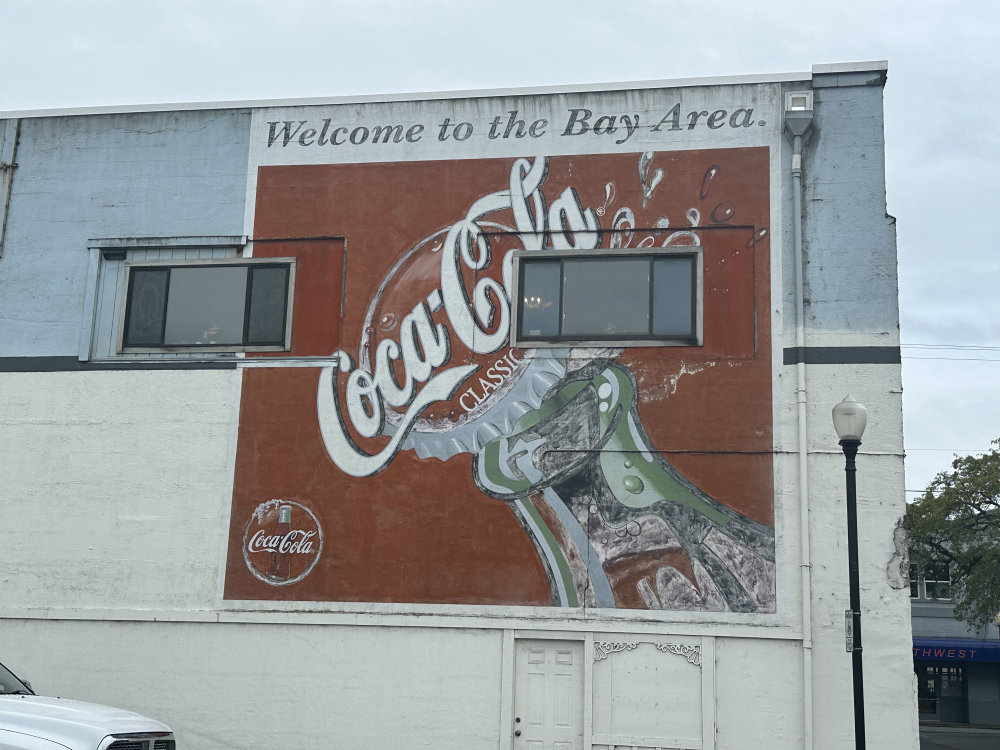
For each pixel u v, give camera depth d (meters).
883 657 13.16
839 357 13.99
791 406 13.96
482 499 14.46
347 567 14.55
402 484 14.67
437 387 14.88
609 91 15.25
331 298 15.38
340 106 15.89
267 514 14.87
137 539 15.08
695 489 13.99
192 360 15.48
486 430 14.64
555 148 15.24
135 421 15.45
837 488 13.67
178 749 14.35
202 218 15.91
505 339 14.84
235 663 14.49
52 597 15.07
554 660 13.94
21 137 16.59
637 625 13.75
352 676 14.23
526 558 14.20
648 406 14.32
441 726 13.91
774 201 14.55
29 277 16.16
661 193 14.85
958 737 38.72
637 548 13.97
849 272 14.20
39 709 9.55
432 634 14.18
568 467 14.34
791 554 13.60
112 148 16.36
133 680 14.66
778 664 13.37
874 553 13.44
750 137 14.77
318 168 15.78
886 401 13.79
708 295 14.46
